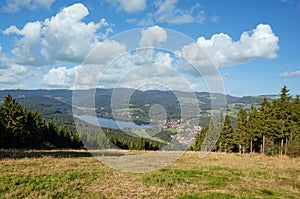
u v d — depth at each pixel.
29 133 36.56
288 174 16.33
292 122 35.38
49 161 16.34
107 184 11.26
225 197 10.24
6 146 34.06
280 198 10.80
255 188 12.35
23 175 11.83
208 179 13.53
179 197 9.93
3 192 9.38
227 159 22.84
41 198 8.92
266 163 21.41
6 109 35.34
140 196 9.78
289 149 31.88
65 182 11.09
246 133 40.56
